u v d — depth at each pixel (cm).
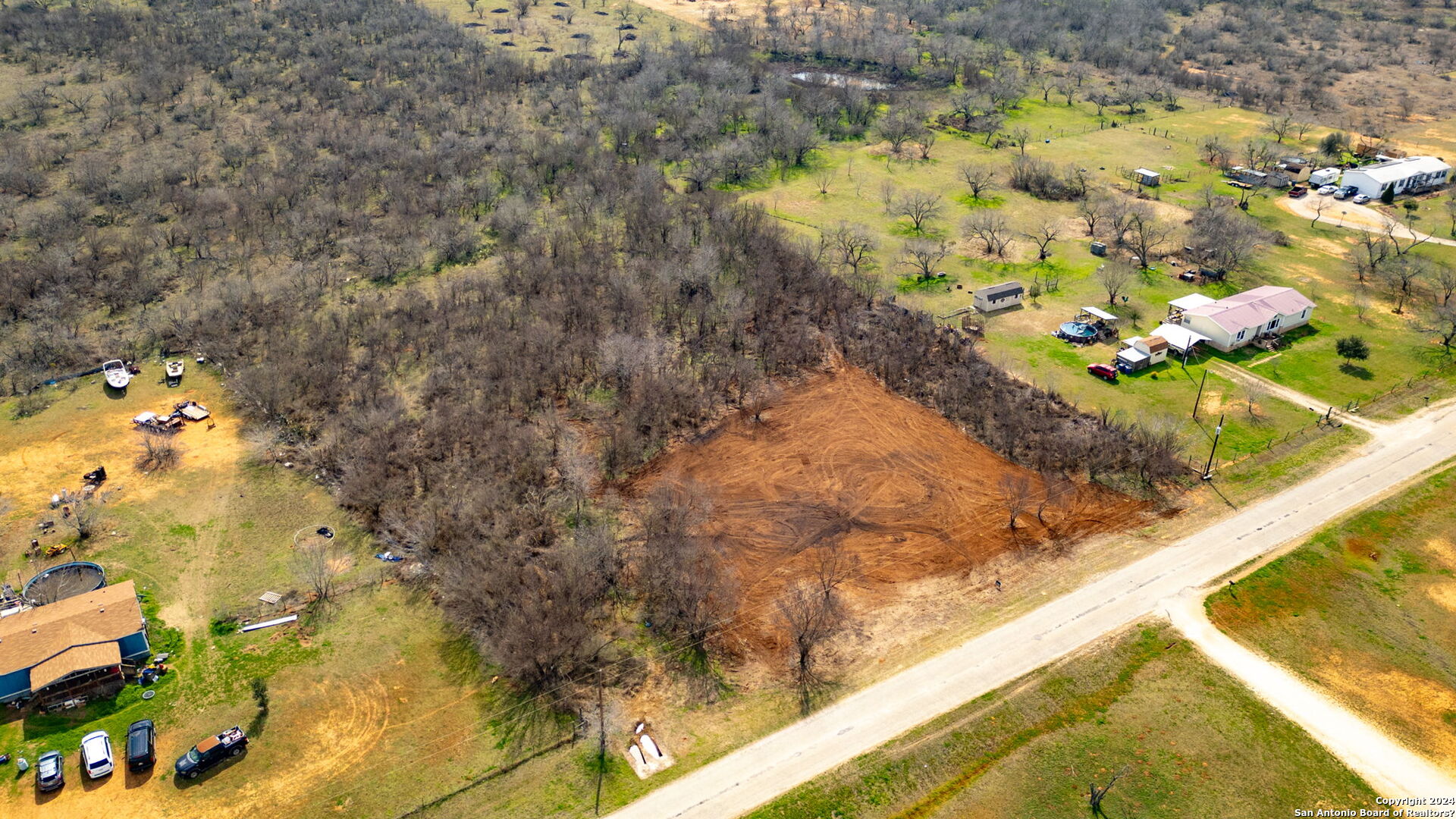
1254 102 18700
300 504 7688
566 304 10119
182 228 12225
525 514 7350
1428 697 5988
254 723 5762
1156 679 6100
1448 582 6862
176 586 6794
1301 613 6600
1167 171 15288
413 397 8962
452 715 5859
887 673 6159
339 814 5238
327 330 10012
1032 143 16688
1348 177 14225
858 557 7138
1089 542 7262
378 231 12506
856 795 5381
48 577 6694
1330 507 7581
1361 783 5438
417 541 7150
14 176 13075
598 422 8606
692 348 9712
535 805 5297
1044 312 10638
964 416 8750
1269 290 10469
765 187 14700
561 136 15688
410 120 16200
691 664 6228
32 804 5250
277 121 15662
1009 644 6353
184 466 8081
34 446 8281
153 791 5347
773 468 8100
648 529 7088
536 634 6053
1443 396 9075
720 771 5506
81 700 5866
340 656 6253
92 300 10706
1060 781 5459
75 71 17338
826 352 9825
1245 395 9044
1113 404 8850
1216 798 5353
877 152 16275
